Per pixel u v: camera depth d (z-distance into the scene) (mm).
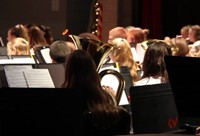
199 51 13781
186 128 6941
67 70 7102
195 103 6465
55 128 5074
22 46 12305
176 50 12617
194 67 6383
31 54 12586
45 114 5070
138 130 7371
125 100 9328
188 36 17047
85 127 6852
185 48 12688
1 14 21406
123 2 22266
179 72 6453
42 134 5074
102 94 7047
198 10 23875
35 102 5062
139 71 11578
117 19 21891
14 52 12305
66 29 19828
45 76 8859
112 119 7004
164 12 23297
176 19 23516
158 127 7523
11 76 8680
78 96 5078
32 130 5062
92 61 7148
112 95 8188
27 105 5055
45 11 21672
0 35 21438
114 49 10414
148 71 9438
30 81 8734
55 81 9117
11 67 8773
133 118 7371
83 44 9516
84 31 21812
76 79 7031
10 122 5051
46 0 21656
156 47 9391
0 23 21406
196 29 16328
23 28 14336
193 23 23891
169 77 6531
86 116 6863
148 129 7441
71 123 5086
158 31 22984
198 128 6809
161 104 7570
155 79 9367
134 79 11219
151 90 7523
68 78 7094
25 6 21547
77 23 21828
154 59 9367
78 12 21750
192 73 6402
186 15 23734
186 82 6445
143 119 7418
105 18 21672
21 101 5051
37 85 8727
